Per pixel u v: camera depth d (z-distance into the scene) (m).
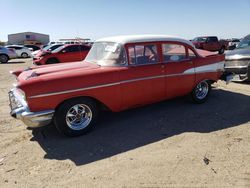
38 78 4.86
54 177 3.94
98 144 4.92
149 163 4.19
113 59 5.61
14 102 5.33
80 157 4.48
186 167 4.04
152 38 5.99
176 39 6.35
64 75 5.01
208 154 4.41
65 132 5.12
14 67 19.33
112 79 5.36
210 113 6.32
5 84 11.06
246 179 3.73
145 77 5.76
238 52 9.52
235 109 6.58
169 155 4.41
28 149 4.80
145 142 4.93
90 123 5.34
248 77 9.05
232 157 4.30
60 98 4.90
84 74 5.12
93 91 5.18
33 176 3.98
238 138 4.97
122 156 4.45
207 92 7.05
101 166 4.17
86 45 17.47
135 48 5.70
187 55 6.52
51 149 4.78
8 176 4.00
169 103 7.07
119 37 5.95
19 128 5.75
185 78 6.43
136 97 5.74
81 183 3.76
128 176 3.87
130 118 6.11
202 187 3.58
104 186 3.67
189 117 6.09
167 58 6.16
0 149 4.82
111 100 5.44
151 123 5.80
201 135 5.14
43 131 5.53
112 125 5.75
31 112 4.76
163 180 3.75
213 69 6.96
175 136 5.13
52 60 16.45
